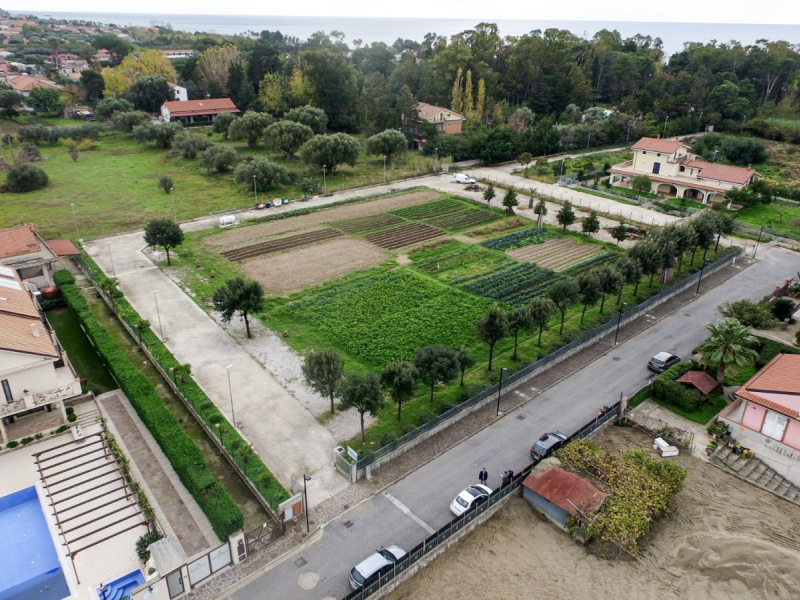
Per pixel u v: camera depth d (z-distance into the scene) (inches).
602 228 3390.7
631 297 2546.8
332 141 4224.9
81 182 4065.0
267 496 1416.1
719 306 2337.6
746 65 7190.0
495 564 1322.6
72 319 2276.1
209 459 1577.3
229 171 4394.7
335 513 1408.7
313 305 2394.2
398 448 1590.8
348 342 2128.4
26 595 1202.6
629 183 4284.0
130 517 1380.4
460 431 1716.3
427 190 4087.1
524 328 1990.7
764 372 1768.0
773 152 5354.3
